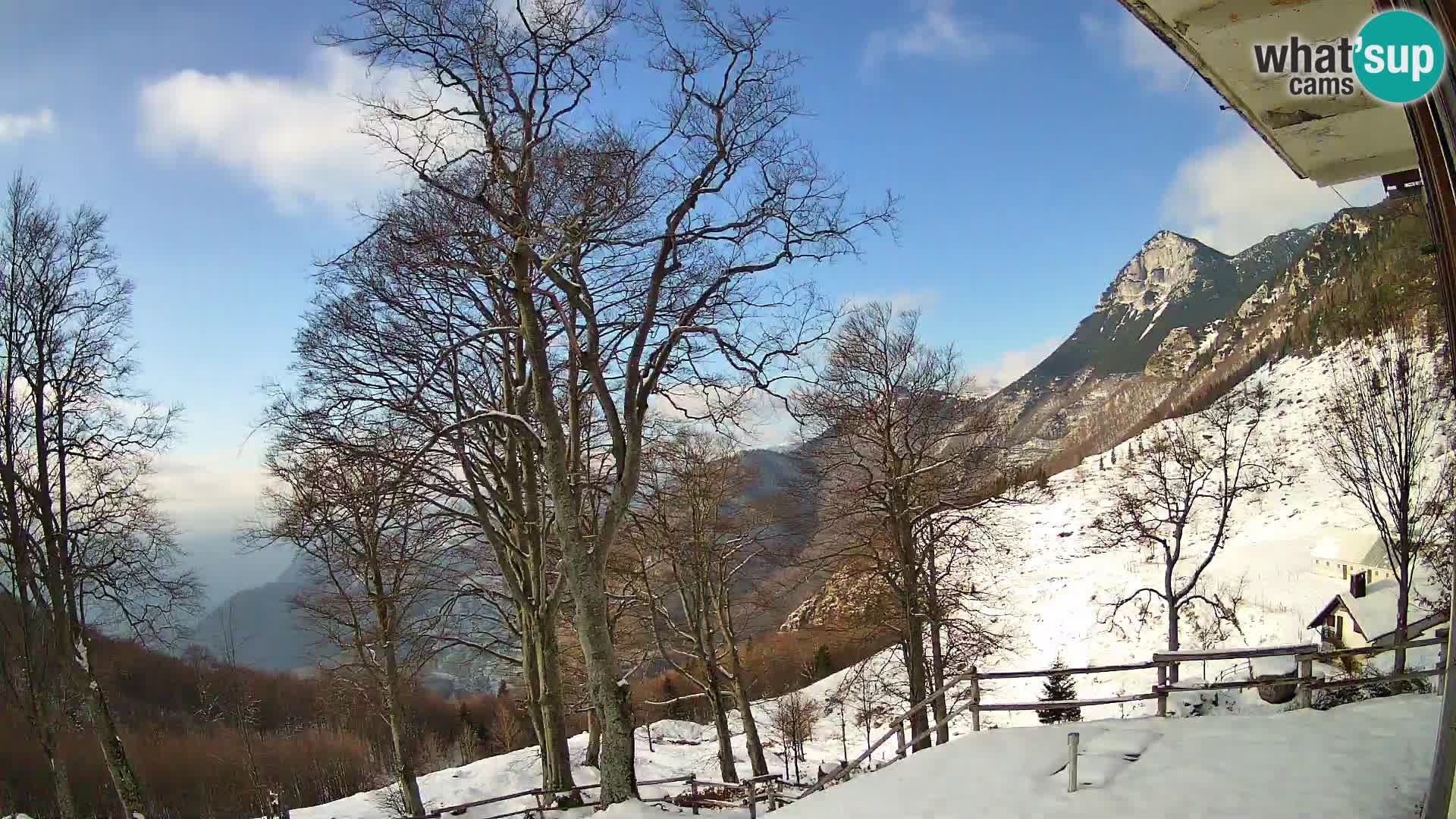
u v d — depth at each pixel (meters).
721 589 22.64
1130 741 9.05
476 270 13.88
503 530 18.70
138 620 17.03
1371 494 24.11
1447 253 4.27
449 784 23.00
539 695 18.95
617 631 23.22
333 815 20.20
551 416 13.69
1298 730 8.73
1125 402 148.25
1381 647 9.38
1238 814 6.73
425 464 15.77
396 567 18.78
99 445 16.92
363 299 16.69
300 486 17.86
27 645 16.94
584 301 14.16
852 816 8.45
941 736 16.52
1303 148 6.68
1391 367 24.27
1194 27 5.03
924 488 21.19
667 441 20.31
